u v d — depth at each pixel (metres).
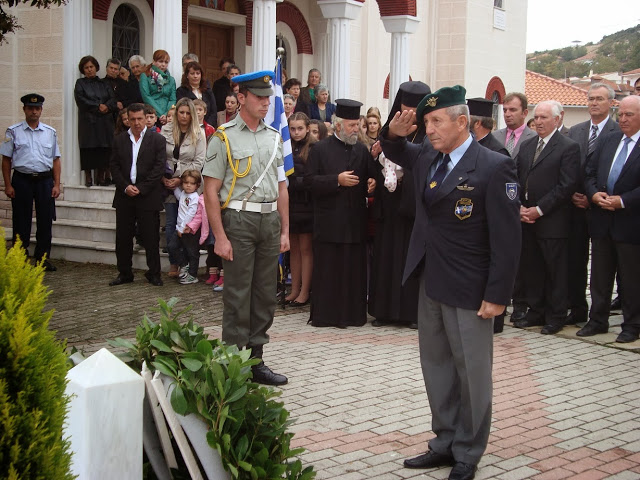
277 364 6.44
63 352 2.62
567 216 7.61
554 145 7.55
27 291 2.40
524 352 7.01
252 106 5.70
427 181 4.43
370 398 5.63
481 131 7.18
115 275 9.90
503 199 4.16
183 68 11.52
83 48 11.82
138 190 9.11
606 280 7.52
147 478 3.47
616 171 7.27
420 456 4.50
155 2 10.63
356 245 7.79
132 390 3.05
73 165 11.89
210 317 7.98
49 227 10.08
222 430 3.36
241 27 16.31
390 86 16.61
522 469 4.48
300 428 5.04
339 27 14.46
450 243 4.28
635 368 6.55
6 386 2.23
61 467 2.32
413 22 16.39
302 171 8.41
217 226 5.72
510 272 4.16
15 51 11.96
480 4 20.03
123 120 10.00
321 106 12.55
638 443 4.92
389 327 7.88
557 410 5.50
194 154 9.45
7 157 9.90
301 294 8.76
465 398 4.33
